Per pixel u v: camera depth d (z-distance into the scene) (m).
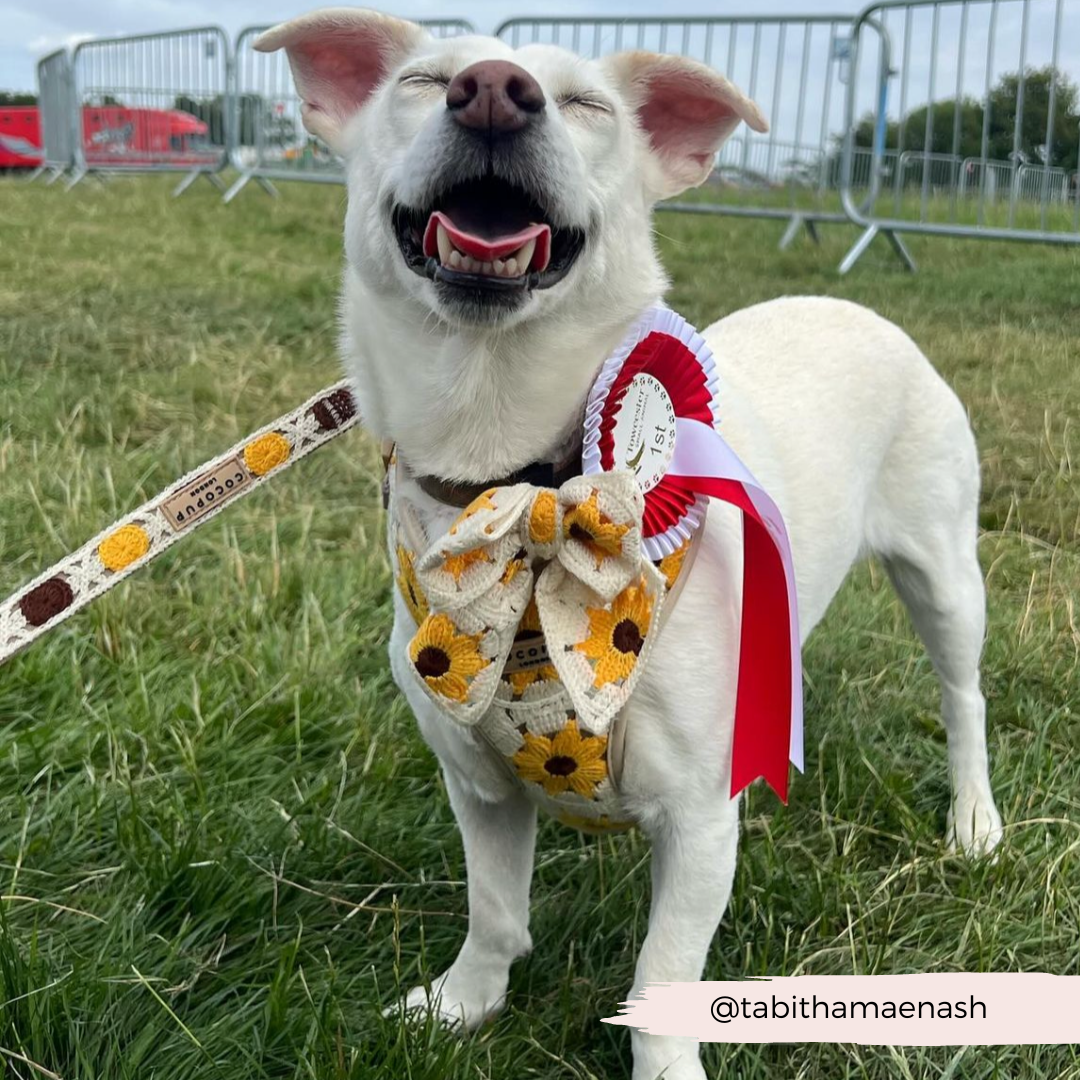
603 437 0.47
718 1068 0.54
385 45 0.56
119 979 0.54
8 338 1.66
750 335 0.71
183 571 0.99
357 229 0.50
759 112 0.53
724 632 0.50
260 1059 0.52
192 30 4.06
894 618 0.97
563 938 0.62
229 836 0.66
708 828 0.51
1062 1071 0.54
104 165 4.53
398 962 0.59
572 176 0.45
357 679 0.82
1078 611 0.97
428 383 0.48
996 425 1.43
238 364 1.56
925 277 2.38
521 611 0.45
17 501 1.06
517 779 0.53
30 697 0.78
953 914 0.64
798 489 0.62
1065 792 0.74
